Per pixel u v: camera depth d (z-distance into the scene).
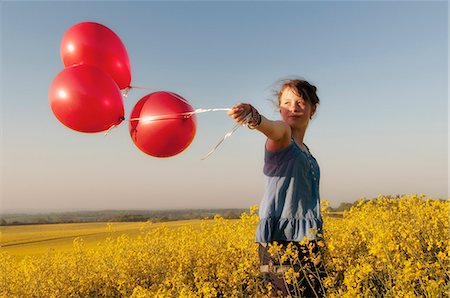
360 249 4.22
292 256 2.47
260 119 2.07
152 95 2.73
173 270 5.14
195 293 3.56
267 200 2.55
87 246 7.45
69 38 3.04
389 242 3.20
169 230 6.55
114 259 5.87
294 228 2.50
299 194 2.51
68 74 2.71
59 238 11.10
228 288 3.96
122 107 2.79
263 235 2.51
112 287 5.50
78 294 5.49
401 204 4.82
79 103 2.64
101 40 3.01
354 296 2.79
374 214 4.83
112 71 3.04
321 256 2.81
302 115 2.63
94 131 2.79
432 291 2.57
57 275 5.89
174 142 2.67
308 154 2.64
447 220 4.30
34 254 8.32
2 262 6.25
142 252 5.86
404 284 2.89
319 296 2.95
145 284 5.10
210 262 4.93
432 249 3.95
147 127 2.64
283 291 2.54
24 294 5.46
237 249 5.13
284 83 2.69
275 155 2.49
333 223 5.87
